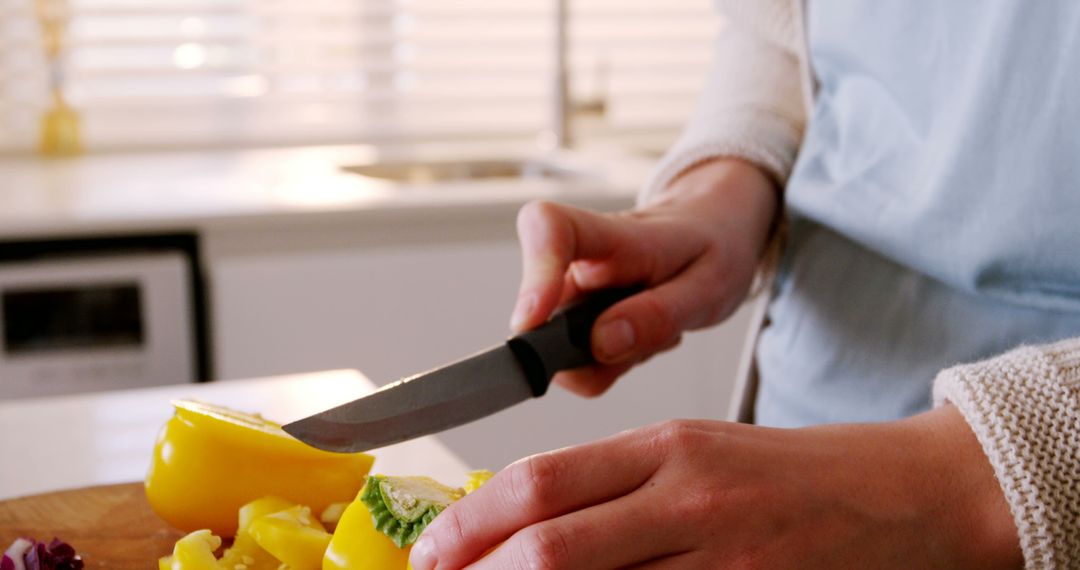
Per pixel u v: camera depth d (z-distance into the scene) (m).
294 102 2.31
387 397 0.63
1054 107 0.61
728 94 0.92
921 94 0.70
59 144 2.16
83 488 0.76
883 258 0.76
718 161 0.86
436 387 0.65
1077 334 0.65
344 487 0.65
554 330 0.71
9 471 0.83
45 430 0.91
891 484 0.46
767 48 0.91
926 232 0.69
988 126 0.64
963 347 0.70
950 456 0.47
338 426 0.60
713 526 0.44
